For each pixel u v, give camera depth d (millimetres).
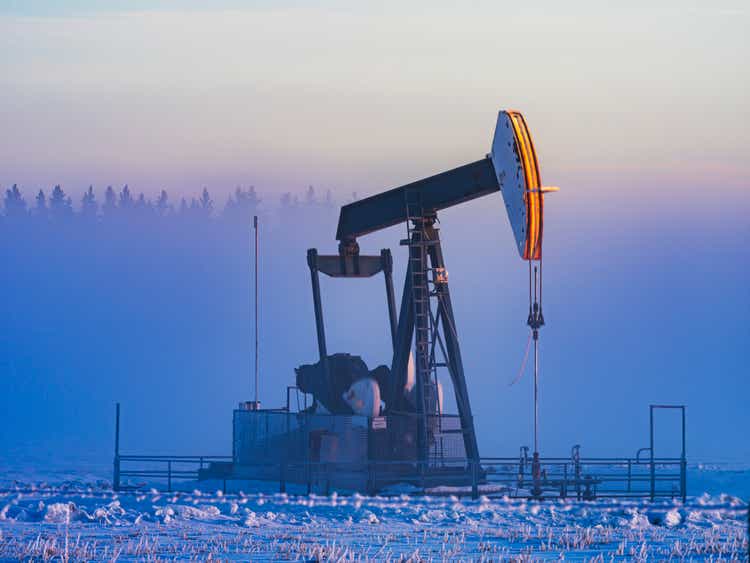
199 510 78688
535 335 80625
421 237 95438
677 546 63000
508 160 82250
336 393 98688
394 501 83250
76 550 60781
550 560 59750
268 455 95438
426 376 93312
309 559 59094
